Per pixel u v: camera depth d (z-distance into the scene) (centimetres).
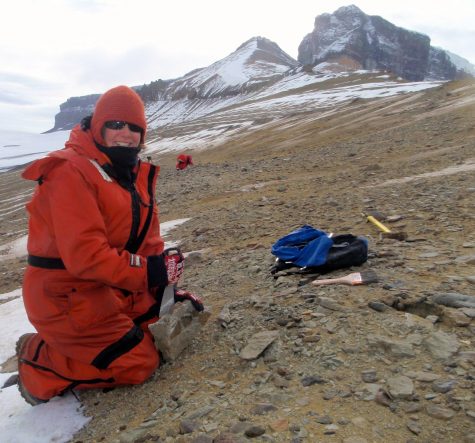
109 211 321
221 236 892
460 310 353
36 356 363
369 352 322
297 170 1753
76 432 330
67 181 302
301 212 930
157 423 300
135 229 335
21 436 338
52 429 338
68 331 333
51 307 329
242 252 716
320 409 273
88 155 318
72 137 326
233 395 306
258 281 520
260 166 2175
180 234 1026
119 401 348
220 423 278
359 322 361
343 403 275
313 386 298
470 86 3466
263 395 297
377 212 750
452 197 798
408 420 254
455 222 641
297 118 5534
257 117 7988
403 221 699
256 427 260
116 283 313
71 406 360
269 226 870
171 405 316
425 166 1245
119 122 312
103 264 304
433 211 723
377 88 9069
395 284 421
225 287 536
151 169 354
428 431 245
